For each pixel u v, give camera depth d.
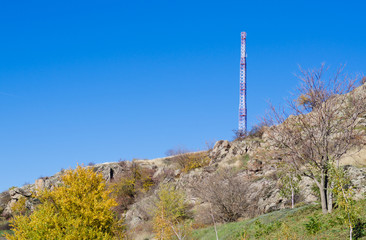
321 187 18.86
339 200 14.91
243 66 59.09
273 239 17.58
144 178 48.38
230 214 29.30
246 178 32.66
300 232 17.03
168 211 31.19
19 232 20.19
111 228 22.25
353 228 15.02
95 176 23.50
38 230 19.59
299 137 19.97
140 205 38.56
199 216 30.75
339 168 16.69
